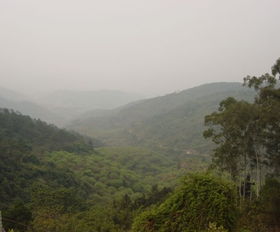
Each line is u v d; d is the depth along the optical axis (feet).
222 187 47.75
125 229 113.80
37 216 118.93
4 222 99.96
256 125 80.48
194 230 45.75
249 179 96.22
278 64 72.54
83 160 285.64
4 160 185.68
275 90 74.38
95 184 235.20
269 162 87.20
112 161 323.37
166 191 148.87
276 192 66.74
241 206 75.36
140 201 146.20
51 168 217.77
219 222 45.14
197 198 47.37
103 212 129.29
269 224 63.57
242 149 87.92
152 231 48.80
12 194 151.53
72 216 123.75
